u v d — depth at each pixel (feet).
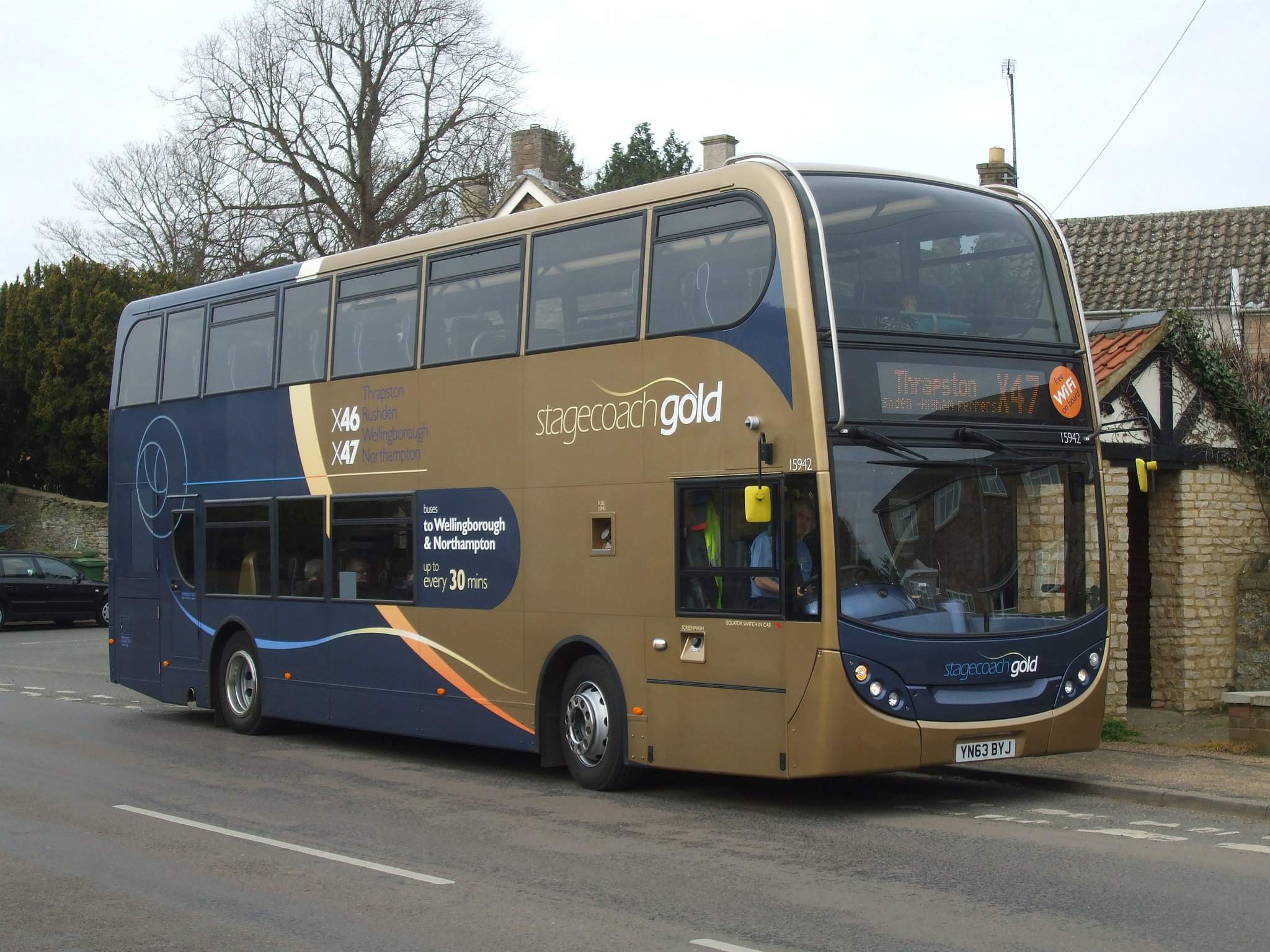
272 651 48.16
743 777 38.88
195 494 52.29
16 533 148.66
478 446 39.83
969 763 35.53
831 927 22.07
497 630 39.04
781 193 32.01
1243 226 91.45
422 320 42.27
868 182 33.35
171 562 53.57
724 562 32.83
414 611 41.93
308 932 22.58
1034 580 33.32
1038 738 32.86
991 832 30.22
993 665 32.17
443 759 44.04
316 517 46.16
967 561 32.32
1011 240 34.78
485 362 39.75
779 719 31.37
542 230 38.47
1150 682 53.36
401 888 25.49
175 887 25.91
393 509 42.91
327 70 138.10
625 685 35.22
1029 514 33.40
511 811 33.76
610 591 35.65
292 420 47.34
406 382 42.57
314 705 46.14
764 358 31.99
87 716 56.49
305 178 139.64
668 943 21.36
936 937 21.38
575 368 36.94
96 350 149.07
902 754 31.01
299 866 27.45
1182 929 21.62
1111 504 47.29
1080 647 33.71
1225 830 30.14
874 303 32.19
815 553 30.76
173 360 54.13
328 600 45.52
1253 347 75.51
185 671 52.75
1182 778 35.35
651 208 35.37
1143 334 49.32
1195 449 50.31
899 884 25.08
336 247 141.49
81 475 150.00
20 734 50.39
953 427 32.58
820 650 30.58
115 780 39.27
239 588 49.98
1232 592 51.55
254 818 33.09
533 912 23.53
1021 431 33.60
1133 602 54.54
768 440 31.81
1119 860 26.89
